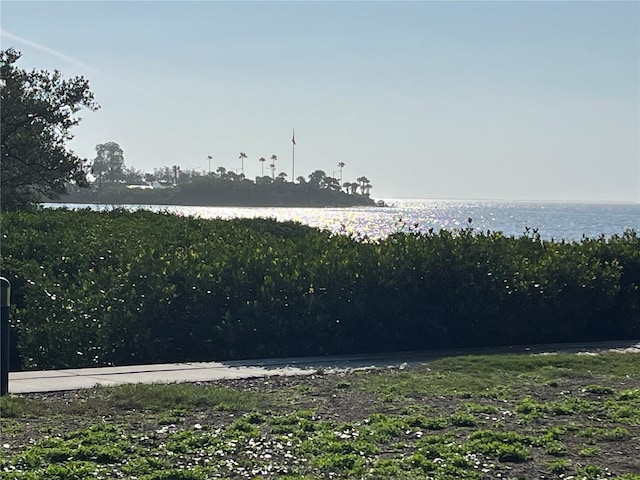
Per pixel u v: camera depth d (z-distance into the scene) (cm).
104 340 1252
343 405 894
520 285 1422
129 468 654
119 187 13525
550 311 1452
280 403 903
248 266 1323
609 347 1390
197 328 1277
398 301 1345
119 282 1325
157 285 1270
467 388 983
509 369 1115
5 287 904
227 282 1301
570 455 719
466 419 817
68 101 3838
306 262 1341
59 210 2988
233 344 1270
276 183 15488
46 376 1068
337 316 1314
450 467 669
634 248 1625
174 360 1255
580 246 1641
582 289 1477
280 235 2677
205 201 13762
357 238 1752
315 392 965
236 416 841
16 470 640
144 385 974
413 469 666
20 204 3622
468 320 1393
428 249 1395
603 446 748
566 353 1291
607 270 1514
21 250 1680
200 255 1401
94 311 1302
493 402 916
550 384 1016
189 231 2150
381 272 1345
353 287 1323
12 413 824
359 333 1328
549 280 1455
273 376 1083
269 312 1280
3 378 905
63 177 3778
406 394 947
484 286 1397
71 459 676
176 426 795
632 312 1544
